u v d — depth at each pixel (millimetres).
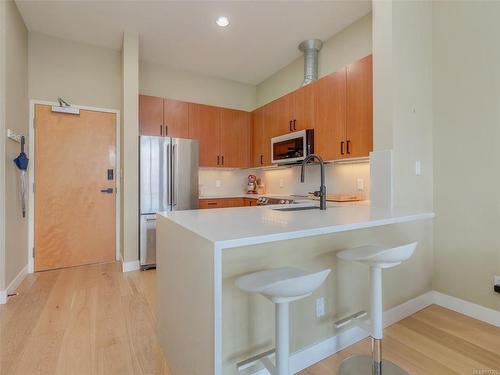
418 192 2295
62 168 3375
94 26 3137
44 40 3287
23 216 2967
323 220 1461
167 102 3922
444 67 2334
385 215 1656
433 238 2406
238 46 3631
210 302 1032
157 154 3482
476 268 2135
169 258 1581
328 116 2982
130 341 1809
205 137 4199
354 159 2844
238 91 4859
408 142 2230
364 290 1831
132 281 2920
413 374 1486
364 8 2861
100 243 3590
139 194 3367
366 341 1804
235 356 1296
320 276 1079
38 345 1751
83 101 3484
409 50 2242
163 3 2748
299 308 1551
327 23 3121
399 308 2096
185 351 1312
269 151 4023
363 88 2594
